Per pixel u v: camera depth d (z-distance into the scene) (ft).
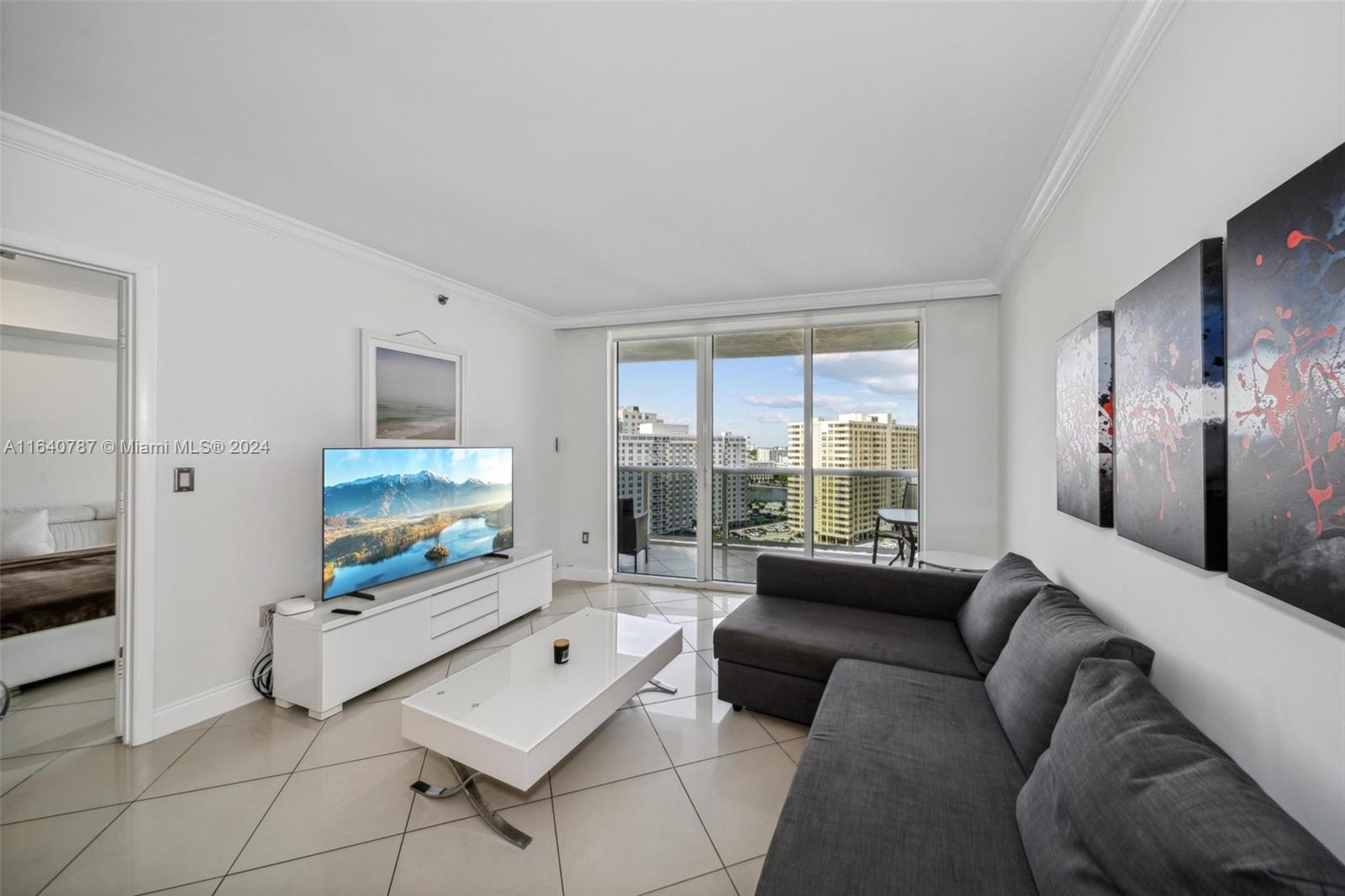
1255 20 3.25
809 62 5.02
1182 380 3.87
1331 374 2.56
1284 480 2.89
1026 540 9.14
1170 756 3.05
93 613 9.12
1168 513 4.11
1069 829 3.24
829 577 9.29
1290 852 2.21
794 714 7.61
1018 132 6.13
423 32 4.65
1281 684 3.08
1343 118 2.60
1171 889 2.46
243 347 8.17
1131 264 4.96
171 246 7.34
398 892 4.81
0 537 10.09
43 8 4.35
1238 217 3.25
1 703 3.90
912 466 13.25
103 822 5.64
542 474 15.28
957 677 6.47
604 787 6.28
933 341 12.32
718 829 5.62
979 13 4.39
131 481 7.04
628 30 4.62
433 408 11.51
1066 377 6.62
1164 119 4.35
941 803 4.18
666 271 11.21
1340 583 2.53
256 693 8.32
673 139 6.31
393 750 6.98
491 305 13.16
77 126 6.08
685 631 11.52
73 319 11.53
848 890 3.40
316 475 9.20
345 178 7.28
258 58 5.00
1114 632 4.61
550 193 7.71
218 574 7.85
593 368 15.55
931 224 8.72
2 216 5.99
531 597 12.16
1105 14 4.38
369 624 8.29
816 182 7.36
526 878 4.96
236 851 5.25
